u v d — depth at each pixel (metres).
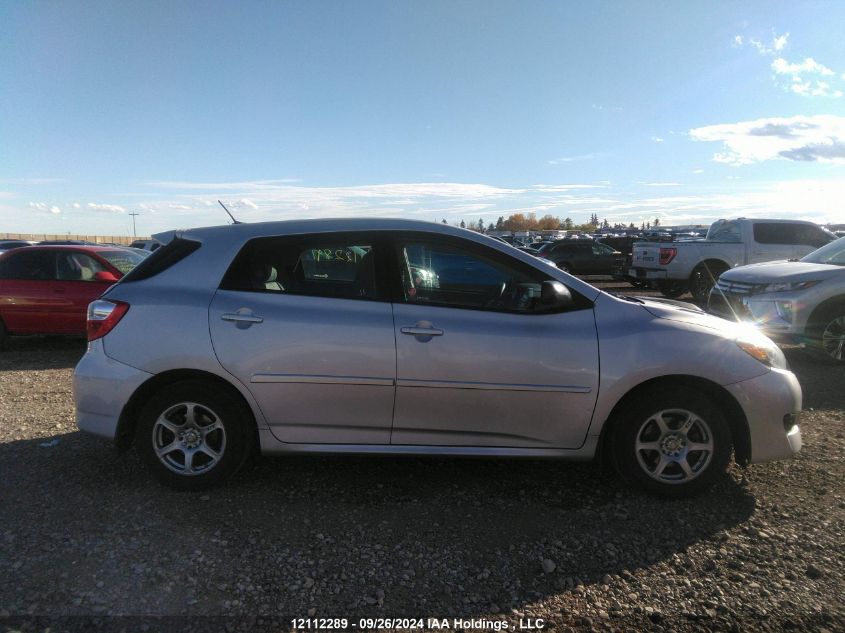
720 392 3.55
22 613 2.52
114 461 4.18
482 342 3.51
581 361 3.51
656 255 14.07
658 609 2.63
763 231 13.42
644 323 3.59
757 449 3.58
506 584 2.80
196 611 2.57
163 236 3.93
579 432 3.56
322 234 3.74
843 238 8.02
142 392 3.64
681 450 3.57
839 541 3.17
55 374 6.98
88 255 8.30
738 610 2.62
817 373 6.85
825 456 4.31
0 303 8.03
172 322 3.56
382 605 2.64
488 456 3.61
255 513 3.45
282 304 3.59
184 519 3.35
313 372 3.52
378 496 3.69
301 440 3.62
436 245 3.72
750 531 3.27
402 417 3.57
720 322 3.77
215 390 3.58
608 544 3.14
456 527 3.32
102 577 2.79
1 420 5.11
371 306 3.58
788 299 7.06
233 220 4.31
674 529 3.30
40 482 3.82
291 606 2.62
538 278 3.69
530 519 3.41
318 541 3.15
